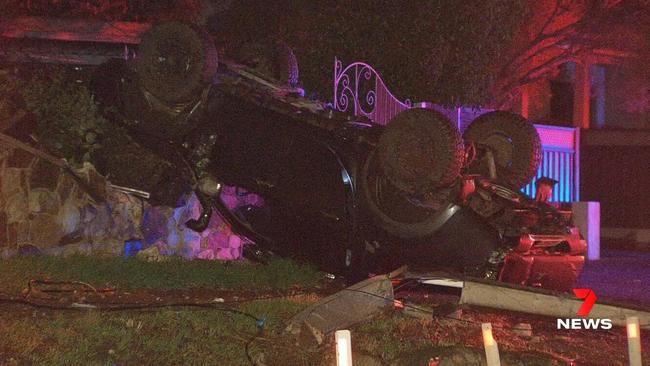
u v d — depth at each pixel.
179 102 10.60
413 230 9.45
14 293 8.96
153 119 11.04
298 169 10.41
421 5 16.86
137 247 12.13
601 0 22.70
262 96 10.48
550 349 8.38
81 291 9.38
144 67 10.49
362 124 10.26
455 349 7.28
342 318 8.12
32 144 11.56
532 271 9.42
